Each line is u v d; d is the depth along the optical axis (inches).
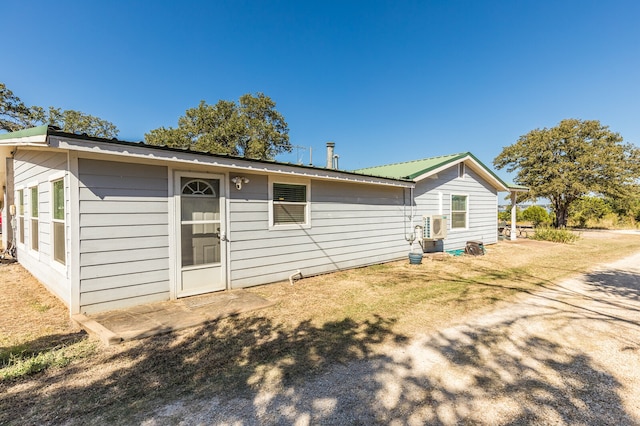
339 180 277.3
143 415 81.1
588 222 936.9
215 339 133.3
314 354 119.3
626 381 98.8
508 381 99.1
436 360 114.1
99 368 107.0
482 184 488.4
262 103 983.0
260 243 234.5
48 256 209.2
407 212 369.4
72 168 154.8
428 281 250.1
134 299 175.2
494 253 410.3
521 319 159.3
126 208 172.2
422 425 77.6
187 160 178.1
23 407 83.8
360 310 175.2
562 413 82.2
